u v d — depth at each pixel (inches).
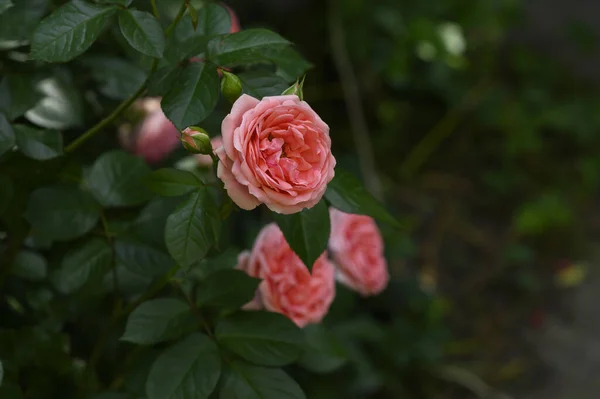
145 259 43.6
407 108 135.2
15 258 45.6
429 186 129.2
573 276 114.0
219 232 39.6
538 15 152.1
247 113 37.5
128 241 43.7
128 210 45.4
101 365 47.0
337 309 65.0
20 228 45.0
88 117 49.2
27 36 43.0
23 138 42.0
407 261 113.2
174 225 39.0
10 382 42.7
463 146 136.3
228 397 40.8
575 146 138.6
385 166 130.2
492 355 101.9
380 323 82.4
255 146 37.6
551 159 136.4
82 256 43.3
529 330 106.5
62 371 44.9
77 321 47.1
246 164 37.3
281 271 45.3
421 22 117.9
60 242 46.6
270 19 120.5
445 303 105.0
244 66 45.7
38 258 45.8
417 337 83.2
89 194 43.8
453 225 122.2
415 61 123.4
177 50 40.9
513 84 145.1
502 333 105.7
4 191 42.3
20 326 47.2
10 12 42.9
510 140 132.0
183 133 38.8
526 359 101.7
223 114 51.4
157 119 50.2
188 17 42.6
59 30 39.3
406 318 83.9
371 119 131.5
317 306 46.4
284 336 41.9
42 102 45.2
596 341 105.4
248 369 41.3
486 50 137.8
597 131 136.8
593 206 130.7
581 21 151.5
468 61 136.8
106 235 43.8
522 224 118.5
